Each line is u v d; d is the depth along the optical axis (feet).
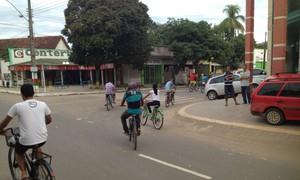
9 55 162.40
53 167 24.57
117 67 136.77
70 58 127.44
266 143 31.86
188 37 150.10
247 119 42.42
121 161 26.08
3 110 64.44
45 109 18.63
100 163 25.55
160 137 35.83
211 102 64.85
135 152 28.99
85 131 39.81
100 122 47.29
